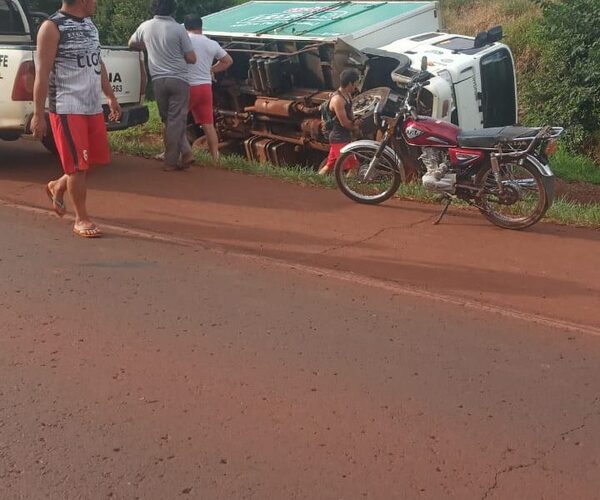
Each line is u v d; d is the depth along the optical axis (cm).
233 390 391
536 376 416
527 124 1517
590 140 1479
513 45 1647
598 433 361
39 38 568
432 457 339
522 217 671
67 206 705
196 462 331
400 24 1111
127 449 339
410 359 430
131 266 562
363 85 997
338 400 384
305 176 834
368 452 342
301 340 450
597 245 637
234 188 789
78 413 367
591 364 432
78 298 500
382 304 509
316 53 1055
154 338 446
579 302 522
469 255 608
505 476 327
